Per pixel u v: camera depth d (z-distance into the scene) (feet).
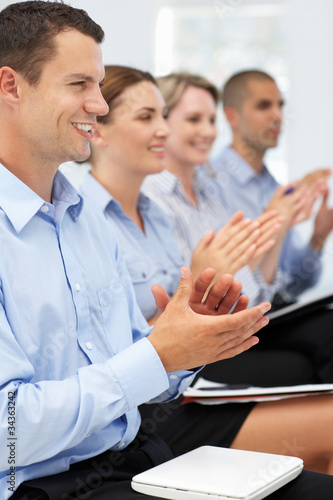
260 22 10.87
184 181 7.50
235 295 3.50
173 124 7.46
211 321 3.04
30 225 3.31
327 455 4.37
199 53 10.85
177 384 3.76
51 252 3.36
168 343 3.12
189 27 10.76
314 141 10.87
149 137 5.46
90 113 3.30
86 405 3.00
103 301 3.60
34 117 3.22
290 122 10.82
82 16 3.33
